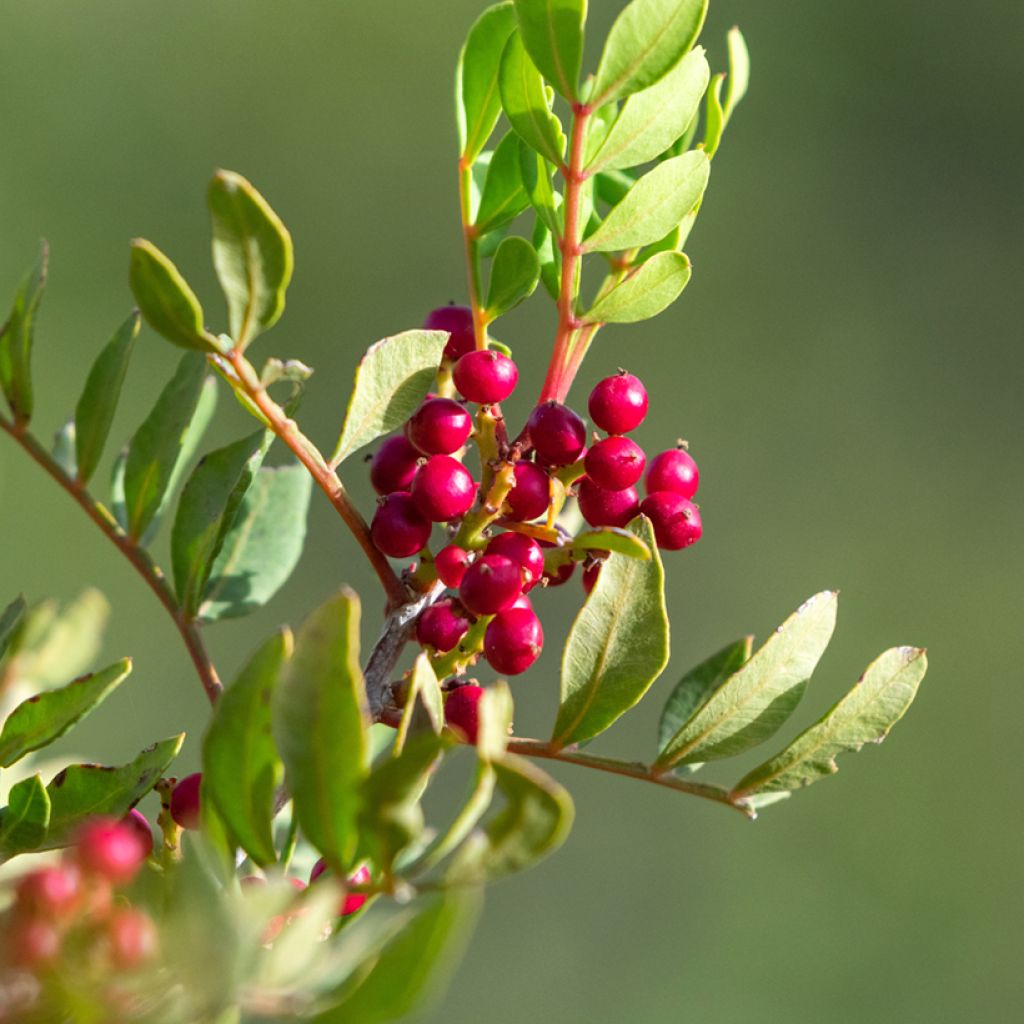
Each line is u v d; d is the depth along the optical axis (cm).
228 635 1145
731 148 1580
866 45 1609
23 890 219
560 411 321
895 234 1573
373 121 1548
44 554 1157
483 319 346
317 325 1466
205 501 329
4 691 334
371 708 319
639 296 330
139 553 328
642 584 296
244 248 257
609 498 329
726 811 1212
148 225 1470
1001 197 1580
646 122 320
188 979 214
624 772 310
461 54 351
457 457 331
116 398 325
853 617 1413
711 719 309
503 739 228
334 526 1162
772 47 1605
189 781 296
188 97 1517
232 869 246
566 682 300
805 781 310
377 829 227
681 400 1473
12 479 1166
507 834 222
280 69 1541
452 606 318
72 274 1428
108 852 220
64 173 1448
